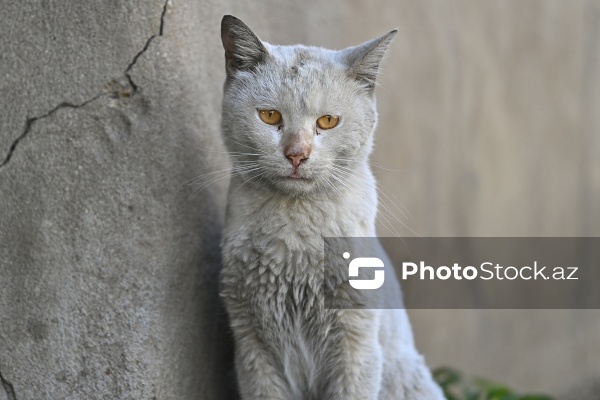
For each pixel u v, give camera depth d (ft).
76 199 3.25
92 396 3.24
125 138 3.30
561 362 6.30
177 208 3.42
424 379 3.69
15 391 3.21
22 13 3.26
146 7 3.34
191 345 3.45
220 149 3.68
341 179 3.40
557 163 6.52
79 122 3.26
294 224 3.38
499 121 5.93
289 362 3.47
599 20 6.92
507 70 6.07
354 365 3.42
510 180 6.02
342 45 4.67
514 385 5.84
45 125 3.25
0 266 3.21
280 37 4.22
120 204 3.28
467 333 5.48
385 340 3.58
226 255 3.41
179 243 3.42
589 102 6.88
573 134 6.70
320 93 3.33
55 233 3.23
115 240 3.27
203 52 3.62
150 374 3.29
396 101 5.05
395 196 5.01
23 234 3.22
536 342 6.11
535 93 6.32
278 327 3.42
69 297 3.23
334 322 3.41
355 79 3.41
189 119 3.50
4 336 3.21
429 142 5.25
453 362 5.33
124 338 3.27
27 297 3.22
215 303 3.58
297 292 3.39
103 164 3.27
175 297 3.40
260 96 3.34
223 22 3.39
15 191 3.22
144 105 3.34
